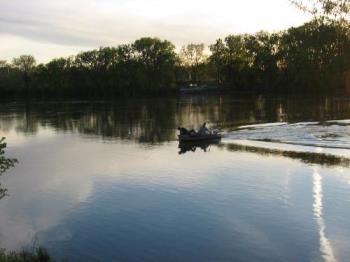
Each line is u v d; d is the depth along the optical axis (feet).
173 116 256.73
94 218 76.28
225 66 509.76
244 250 61.82
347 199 80.74
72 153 139.54
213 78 577.43
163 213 76.95
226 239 65.46
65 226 73.31
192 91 534.37
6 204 86.17
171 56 533.55
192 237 66.64
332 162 110.93
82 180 102.32
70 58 594.65
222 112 270.46
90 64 572.51
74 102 444.96
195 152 131.95
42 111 332.60
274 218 72.74
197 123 216.13
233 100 381.19
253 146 139.74
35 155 138.62
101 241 66.59
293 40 444.55
